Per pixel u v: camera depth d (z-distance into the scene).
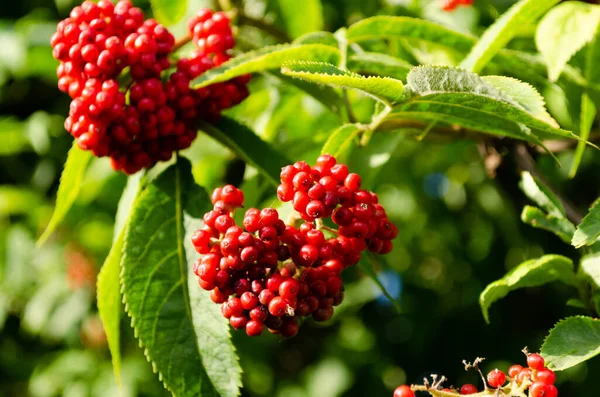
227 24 0.57
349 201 0.50
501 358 0.99
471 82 0.50
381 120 0.54
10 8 0.91
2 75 0.91
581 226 0.50
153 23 0.56
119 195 0.96
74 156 0.57
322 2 0.72
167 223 0.55
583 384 0.93
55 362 1.11
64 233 1.08
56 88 0.98
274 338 1.16
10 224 1.11
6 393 1.16
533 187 0.56
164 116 0.55
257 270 0.50
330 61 0.55
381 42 0.61
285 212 0.54
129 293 0.54
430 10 0.68
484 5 0.67
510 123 0.53
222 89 0.56
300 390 1.17
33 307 1.10
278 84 0.67
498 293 0.54
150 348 0.53
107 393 1.03
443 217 1.03
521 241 0.90
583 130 0.58
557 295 0.93
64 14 0.86
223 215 0.50
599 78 0.58
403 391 0.49
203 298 0.53
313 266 0.50
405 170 0.95
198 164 0.73
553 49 0.57
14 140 1.00
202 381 0.52
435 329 1.06
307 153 0.64
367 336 1.17
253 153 0.57
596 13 0.57
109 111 0.54
